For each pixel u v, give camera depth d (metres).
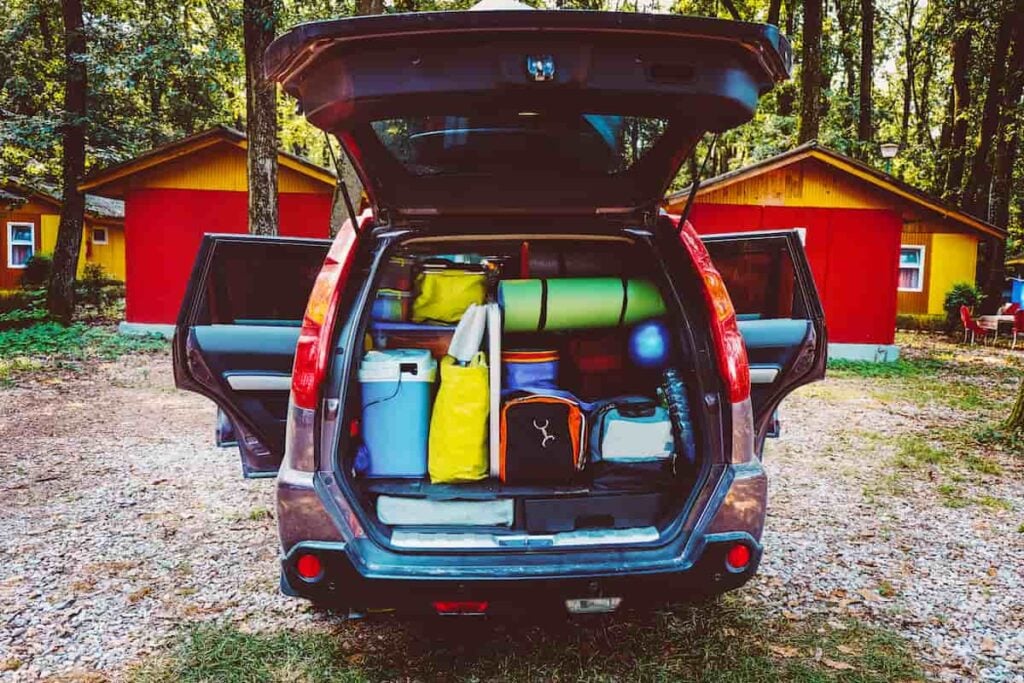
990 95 19.05
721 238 3.69
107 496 5.05
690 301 2.84
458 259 4.20
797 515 4.81
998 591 3.68
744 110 2.64
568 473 2.80
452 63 2.41
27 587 3.63
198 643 3.10
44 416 7.53
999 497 5.21
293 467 2.49
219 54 12.84
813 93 14.96
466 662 2.97
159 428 7.09
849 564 4.00
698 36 2.39
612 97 2.53
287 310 3.49
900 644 3.15
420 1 12.28
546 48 2.38
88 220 24.89
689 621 3.31
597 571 2.45
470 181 3.04
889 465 6.06
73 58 13.95
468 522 2.69
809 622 3.33
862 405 8.81
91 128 15.83
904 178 24.73
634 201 3.10
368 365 2.86
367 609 2.51
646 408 2.91
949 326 18.62
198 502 4.95
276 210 9.41
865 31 22.14
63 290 14.95
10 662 2.95
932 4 20.56
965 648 3.12
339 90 2.52
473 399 2.84
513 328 3.12
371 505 2.67
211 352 3.13
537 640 3.14
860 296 13.14
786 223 13.09
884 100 32.53
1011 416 7.17
